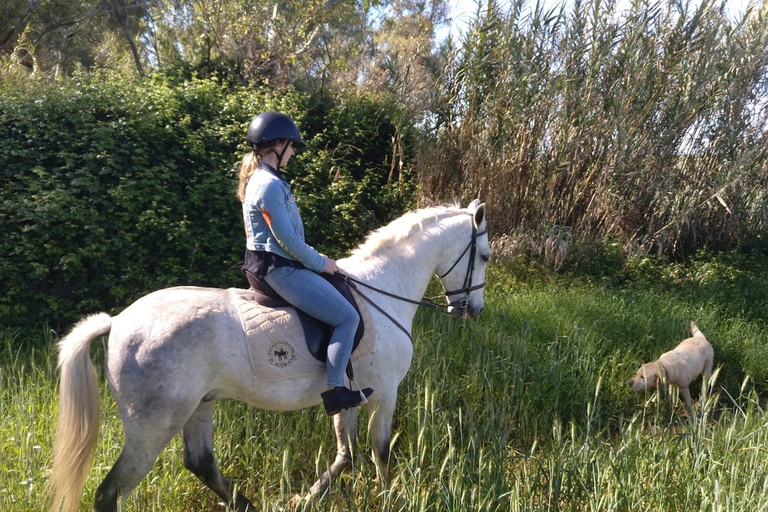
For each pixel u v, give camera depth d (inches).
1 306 219.8
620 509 128.1
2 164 262.1
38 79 341.1
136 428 113.8
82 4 585.6
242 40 462.6
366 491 130.2
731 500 122.9
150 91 336.2
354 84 466.0
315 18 496.1
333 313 122.8
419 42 406.6
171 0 523.8
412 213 152.6
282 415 163.3
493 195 343.6
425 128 360.5
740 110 369.4
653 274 334.3
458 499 119.8
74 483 113.0
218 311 119.8
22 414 149.3
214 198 292.2
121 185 265.9
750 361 235.9
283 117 123.3
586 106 336.2
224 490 134.4
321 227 331.0
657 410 166.6
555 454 135.2
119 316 120.0
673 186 361.7
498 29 345.1
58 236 244.2
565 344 230.8
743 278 338.3
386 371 137.5
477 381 193.9
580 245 336.2
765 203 371.9
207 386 118.7
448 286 158.4
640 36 337.7
